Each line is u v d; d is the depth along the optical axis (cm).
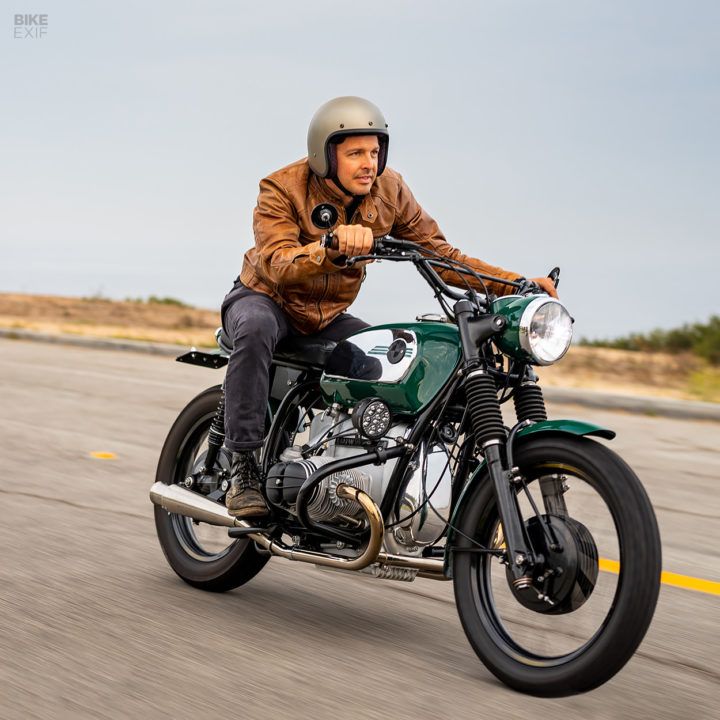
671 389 1661
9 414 1191
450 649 525
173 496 607
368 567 517
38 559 645
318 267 509
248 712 431
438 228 592
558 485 479
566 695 456
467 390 491
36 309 2795
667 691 479
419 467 510
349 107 538
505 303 495
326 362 557
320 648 516
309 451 548
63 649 494
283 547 550
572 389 1498
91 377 1534
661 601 626
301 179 557
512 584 474
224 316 585
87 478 883
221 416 607
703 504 896
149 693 446
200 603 580
